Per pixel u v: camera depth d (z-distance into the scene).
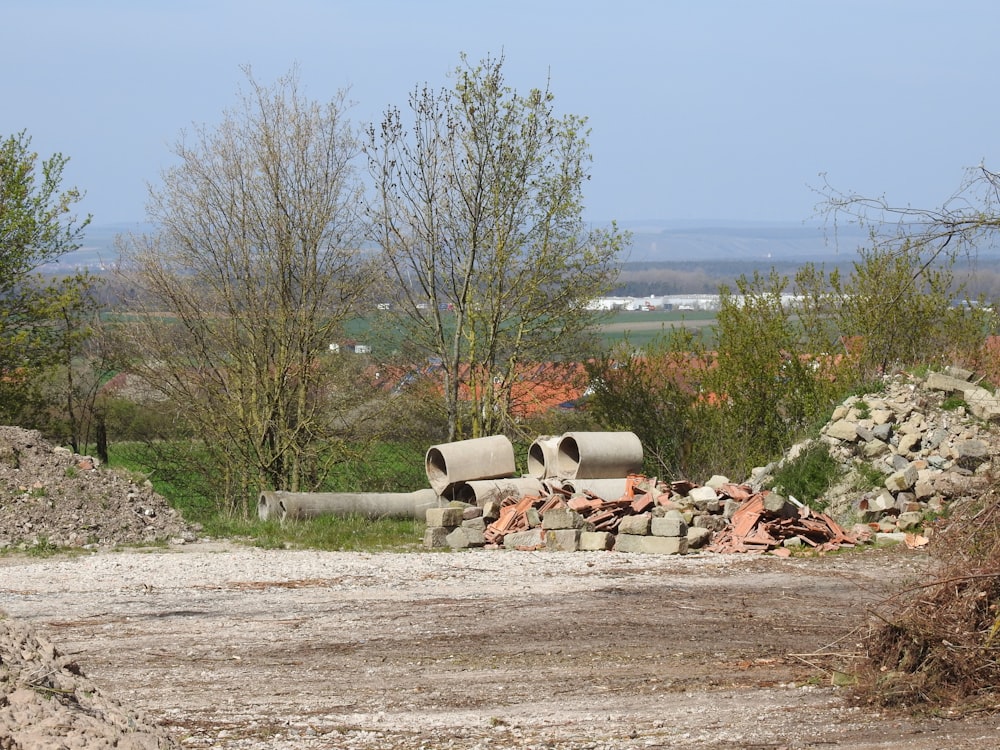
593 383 53.97
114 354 54.00
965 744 12.89
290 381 53.94
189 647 18.31
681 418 52.66
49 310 52.16
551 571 25.64
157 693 15.73
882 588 23.47
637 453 37.34
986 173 17.08
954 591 15.73
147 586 23.27
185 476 57.59
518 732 13.99
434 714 14.80
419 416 55.78
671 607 21.48
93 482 32.69
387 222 52.28
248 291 52.38
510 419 53.16
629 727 14.13
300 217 52.38
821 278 51.03
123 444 60.66
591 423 54.47
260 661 17.50
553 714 14.77
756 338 49.81
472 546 31.17
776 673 16.81
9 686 11.11
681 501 32.41
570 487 34.56
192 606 21.42
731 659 17.62
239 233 52.03
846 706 14.89
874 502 33.12
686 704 15.20
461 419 54.09
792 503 31.67
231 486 56.22
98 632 19.31
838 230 17.98
